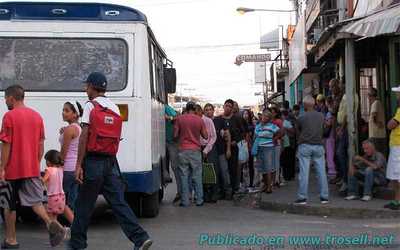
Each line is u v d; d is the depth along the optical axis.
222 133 13.77
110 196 7.43
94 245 8.41
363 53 15.84
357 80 16.72
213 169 13.45
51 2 9.80
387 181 11.95
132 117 9.73
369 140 12.37
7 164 8.05
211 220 10.91
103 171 7.32
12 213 8.10
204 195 13.70
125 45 9.80
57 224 8.15
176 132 13.05
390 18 10.75
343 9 16.08
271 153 13.77
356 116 12.74
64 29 9.80
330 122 14.48
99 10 9.80
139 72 9.78
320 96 16.45
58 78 9.75
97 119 7.27
